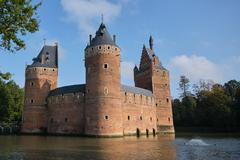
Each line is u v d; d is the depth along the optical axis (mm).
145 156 26703
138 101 75625
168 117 86062
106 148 34375
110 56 65188
